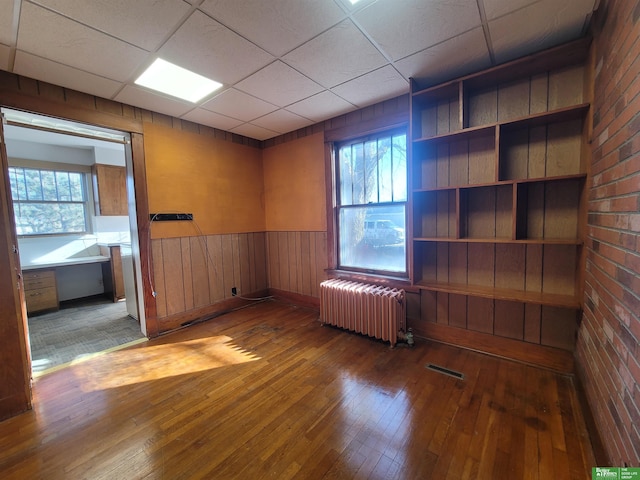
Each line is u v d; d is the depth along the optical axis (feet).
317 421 5.58
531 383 6.57
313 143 11.60
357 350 8.48
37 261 13.79
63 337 9.95
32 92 7.28
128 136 9.38
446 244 8.54
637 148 3.53
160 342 9.40
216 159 11.78
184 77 7.48
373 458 4.68
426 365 7.53
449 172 8.31
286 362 7.88
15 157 13.44
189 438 5.23
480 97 7.66
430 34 5.92
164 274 10.22
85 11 4.96
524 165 7.14
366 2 4.99
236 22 5.41
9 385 5.86
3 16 4.98
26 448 5.06
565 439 4.94
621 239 4.00
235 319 11.30
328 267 11.39
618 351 3.97
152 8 4.96
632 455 3.36
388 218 9.89
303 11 5.17
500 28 5.77
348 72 7.43
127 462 4.73
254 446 5.01
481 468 4.42
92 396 6.53
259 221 13.65
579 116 6.30
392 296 8.52
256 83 7.91
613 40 4.50
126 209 16.17
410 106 8.00
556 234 6.88
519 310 7.52
